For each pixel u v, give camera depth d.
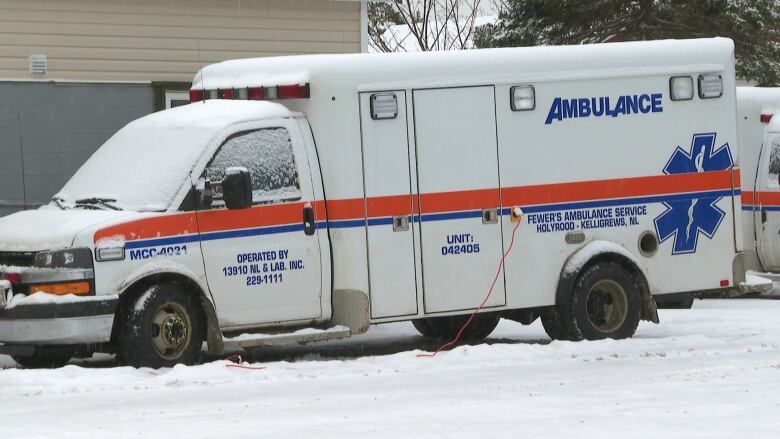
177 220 30.75
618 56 36.38
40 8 44.88
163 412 24.70
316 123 33.16
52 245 29.70
